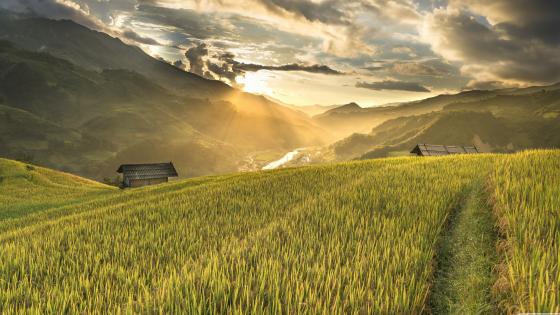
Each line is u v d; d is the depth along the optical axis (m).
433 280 6.44
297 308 5.34
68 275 8.24
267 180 23.17
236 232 10.80
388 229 8.67
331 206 12.03
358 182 16.39
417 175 16.56
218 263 7.39
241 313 5.12
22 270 8.30
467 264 6.85
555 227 6.77
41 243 11.70
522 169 12.27
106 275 7.73
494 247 7.23
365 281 6.11
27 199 45.72
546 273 4.70
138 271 7.77
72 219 17.45
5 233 16.17
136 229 12.52
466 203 10.81
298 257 7.55
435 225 8.86
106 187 63.78
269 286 6.00
